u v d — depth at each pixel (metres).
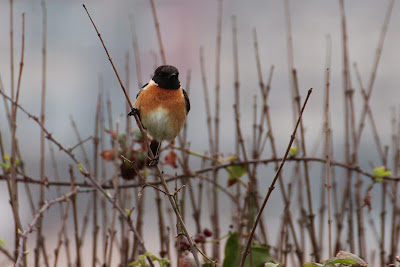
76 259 7.52
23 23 6.86
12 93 7.01
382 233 8.22
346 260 5.39
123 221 7.79
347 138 8.34
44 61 7.64
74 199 7.45
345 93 8.46
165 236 7.95
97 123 8.20
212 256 8.10
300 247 8.38
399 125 8.62
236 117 8.11
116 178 7.11
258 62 8.30
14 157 6.99
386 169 8.48
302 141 7.87
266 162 8.00
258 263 7.00
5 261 7.68
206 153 8.80
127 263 7.64
